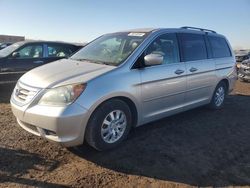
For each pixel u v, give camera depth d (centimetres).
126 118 477
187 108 611
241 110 751
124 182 381
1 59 893
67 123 404
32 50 962
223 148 500
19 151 448
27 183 367
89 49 575
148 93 502
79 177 387
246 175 414
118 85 452
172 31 585
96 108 433
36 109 415
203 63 638
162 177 397
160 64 525
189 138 536
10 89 842
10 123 568
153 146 490
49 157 436
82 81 424
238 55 2738
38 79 443
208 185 383
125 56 495
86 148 468
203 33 673
